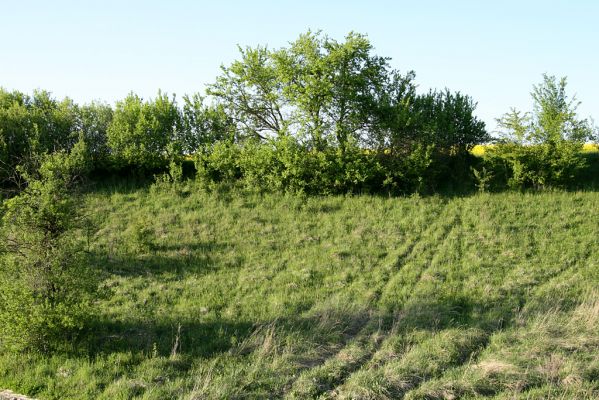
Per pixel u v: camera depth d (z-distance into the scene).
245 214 27.39
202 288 19.42
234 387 12.48
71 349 14.27
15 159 29.09
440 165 30.48
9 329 13.81
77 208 15.95
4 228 14.74
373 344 15.01
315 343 14.91
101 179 30.91
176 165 31.28
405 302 18.34
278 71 31.12
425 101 32.53
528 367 13.41
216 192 29.48
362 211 27.58
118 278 20.03
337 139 30.70
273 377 13.05
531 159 29.53
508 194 28.94
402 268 21.38
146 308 17.61
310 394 12.43
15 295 14.23
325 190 29.47
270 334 15.36
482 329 15.91
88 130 31.59
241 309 17.70
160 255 22.41
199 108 32.91
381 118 31.12
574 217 25.98
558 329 15.56
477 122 31.97
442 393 12.41
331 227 25.83
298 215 27.23
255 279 20.23
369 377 12.91
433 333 15.65
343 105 30.94
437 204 28.09
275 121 33.72
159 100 32.47
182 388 12.51
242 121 33.56
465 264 21.55
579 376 12.98
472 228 25.38
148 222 26.05
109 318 16.62
